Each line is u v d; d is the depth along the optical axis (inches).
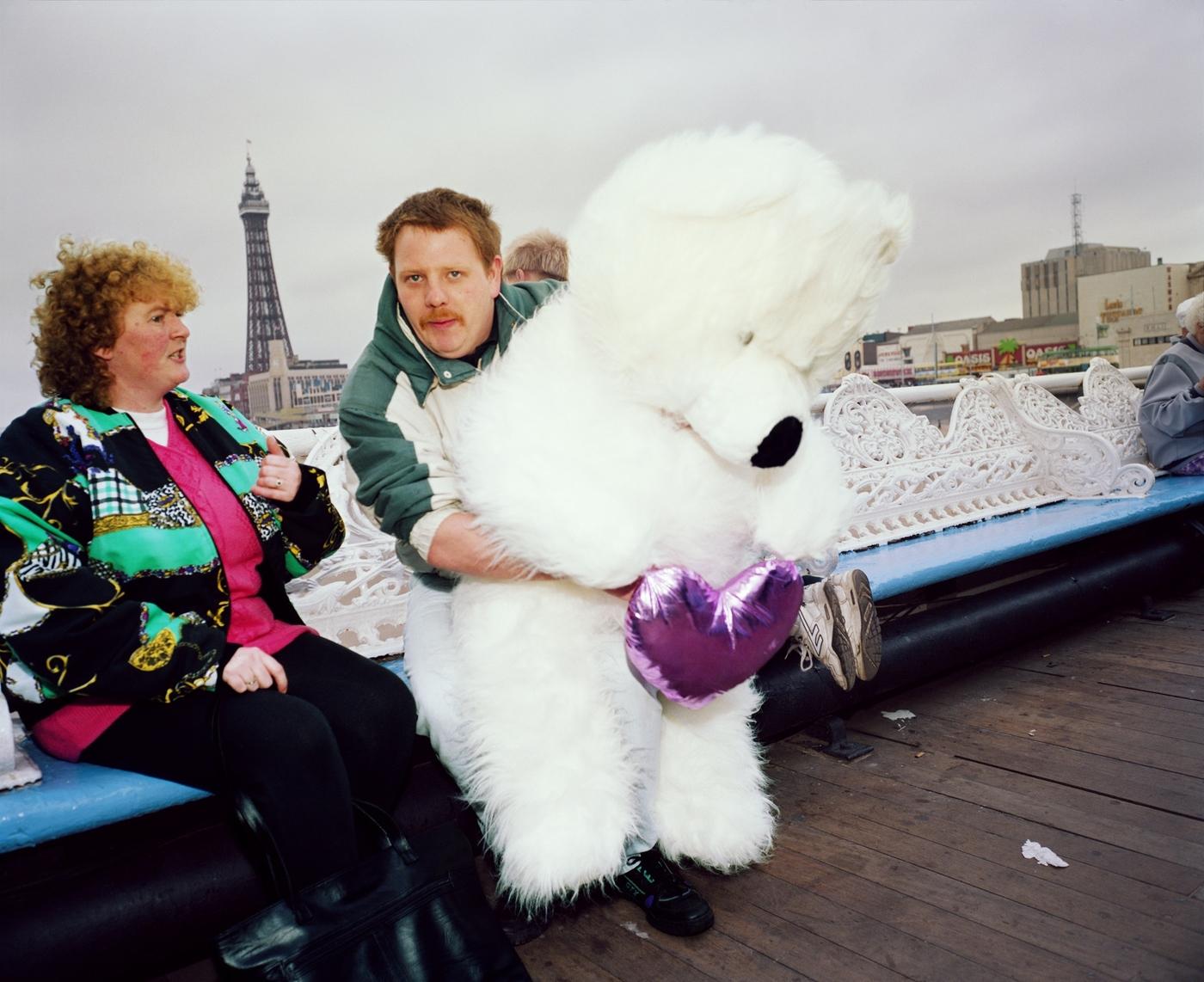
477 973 55.2
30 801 56.7
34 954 58.1
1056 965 61.9
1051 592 129.0
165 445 66.3
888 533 129.8
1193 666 121.9
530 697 59.7
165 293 63.4
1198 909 67.0
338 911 53.2
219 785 59.1
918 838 81.5
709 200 47.6
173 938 63.0
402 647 93.3
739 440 51.8
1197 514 156.9
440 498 62.3
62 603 55.3
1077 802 85.9
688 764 69.2
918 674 110.3
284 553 73.2
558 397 57.7
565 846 58.1
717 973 64.4
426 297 65.1
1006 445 153.1
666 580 58.8
